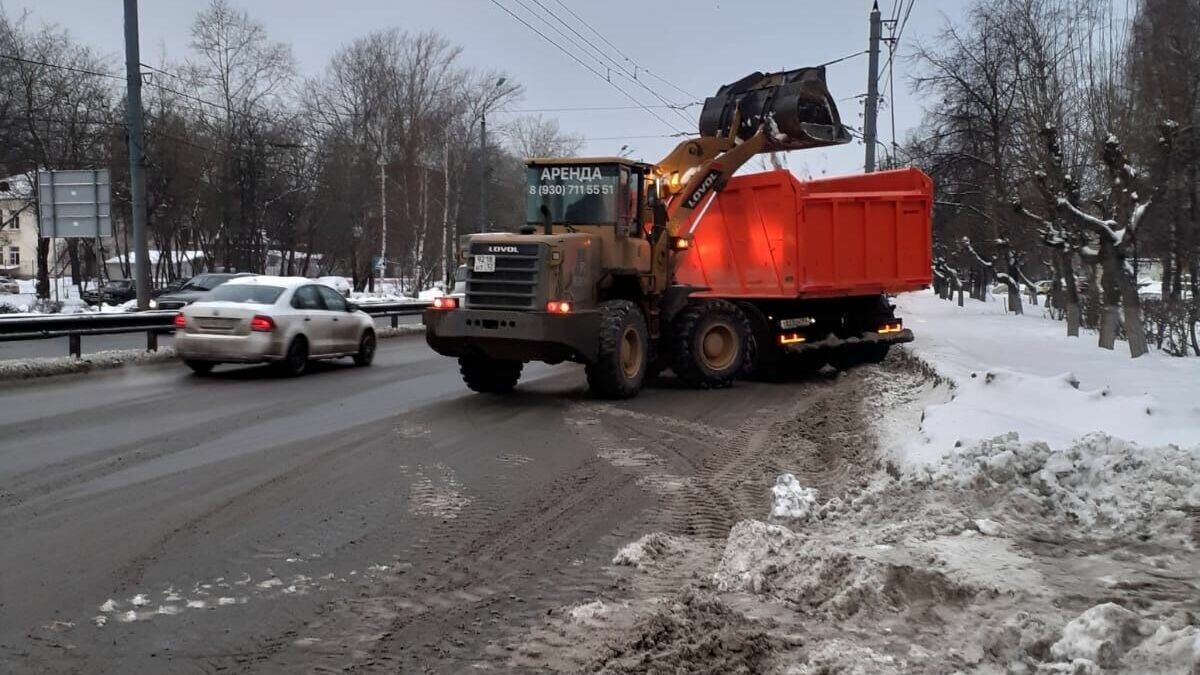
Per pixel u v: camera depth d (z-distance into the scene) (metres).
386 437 10.40
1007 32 28.03
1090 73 20.31
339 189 52.91
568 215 13.66
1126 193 16.66
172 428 10.84
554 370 17.14
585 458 9.42
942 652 4.45
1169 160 18.22
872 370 17.23
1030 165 22.33
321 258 62.12
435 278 54.53
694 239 16.50
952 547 5.86
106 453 9.40
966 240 41.31
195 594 5.51
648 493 8.02
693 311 14.68
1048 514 6.61
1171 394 11.01
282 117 49.81
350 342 17.75
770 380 16.41
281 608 5.31
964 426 8.53
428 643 4.84
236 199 47.34
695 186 15.33
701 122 16.78
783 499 7.09
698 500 7.80
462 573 5.93
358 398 13.41
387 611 5.28
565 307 12.43
